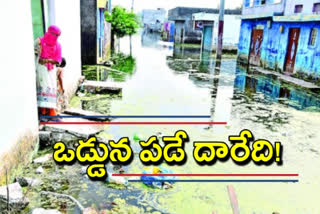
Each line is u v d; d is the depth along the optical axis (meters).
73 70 7.21
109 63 12.92
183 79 10.86
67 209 3.03
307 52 11.17
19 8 3.46
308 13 11.45
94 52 12.59
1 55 2.97
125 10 20.23
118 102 7.06
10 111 3.20
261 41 15.14
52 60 4.51
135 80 9.98
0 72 2.95
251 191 3.67
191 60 17.19
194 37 31.59
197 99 7.95
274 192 3.69
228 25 23.58
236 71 13.70
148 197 3.37
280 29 13.06
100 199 3.24
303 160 4.57
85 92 7.77
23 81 3.59
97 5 12.14
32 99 3.93
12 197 2.88
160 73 11.86
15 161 3.38
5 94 3.06
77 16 7.77
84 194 3.31
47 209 2.98
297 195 3.65
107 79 9.74
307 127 6.07
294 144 5.15
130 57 17.05
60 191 3.32
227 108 7.23
